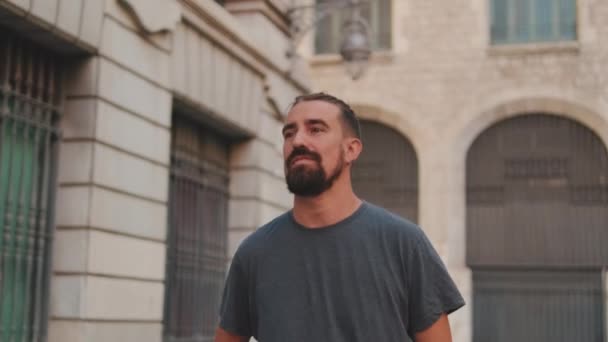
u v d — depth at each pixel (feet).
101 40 25.59
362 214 9.56
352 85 72.23
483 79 70.38
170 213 32.40
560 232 69.41
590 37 68.85
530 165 70.59
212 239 36.11
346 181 9.56
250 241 9.85
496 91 70.03
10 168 23.38
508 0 71.51
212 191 36.29
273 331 9.32
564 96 68.80
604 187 68.95
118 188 26.48
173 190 32.63
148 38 28.37
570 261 68.90
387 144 73.20
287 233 9.59
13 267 23.56
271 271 9.51
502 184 70.95
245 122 36.58
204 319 35.01
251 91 37.17
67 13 23.75
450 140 70.64
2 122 22.97
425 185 70.85
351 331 9.17
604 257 68.28
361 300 9.19
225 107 34.55
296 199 9.49
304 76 44.01
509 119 71.41
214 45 33.42
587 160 69.51
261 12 38.65
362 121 73.97
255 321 9.83
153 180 28.68
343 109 9.52
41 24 22.77
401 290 9.30
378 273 9.27
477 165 71.56
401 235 9.43
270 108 39.32
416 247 9.42
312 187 9.17
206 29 32.27
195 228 34.55
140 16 27.27
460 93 70.69
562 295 68.95
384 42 73.10
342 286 9.24
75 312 24.71
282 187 40.65
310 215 9.45
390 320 9.20
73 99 25.49
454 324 68.85
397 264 9.36
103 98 25.71
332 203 9.42
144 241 28.07
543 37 70.69
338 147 9.34
